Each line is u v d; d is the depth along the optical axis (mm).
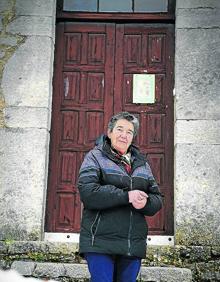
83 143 6098
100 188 3252
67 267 4855
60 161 6055
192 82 5902
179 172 5656
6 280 4191
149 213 3369
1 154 5750
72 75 6270
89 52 6328
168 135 6070
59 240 5789
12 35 6105
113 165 3398
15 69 5992
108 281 3236
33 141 5781
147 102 6168
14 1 6199
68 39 6367
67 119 6160
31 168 5715
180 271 4789
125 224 3275
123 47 6332
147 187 3475
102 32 6367
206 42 6016
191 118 5793
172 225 5852
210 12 6098
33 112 5859
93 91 6227
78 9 6449
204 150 5695
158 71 6250
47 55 6039
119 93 6211
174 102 6008
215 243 5465
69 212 5941
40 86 5945
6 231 5570
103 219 3264
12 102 5891
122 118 3484
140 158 3537
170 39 6336
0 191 5660
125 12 6402
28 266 4879
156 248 5250
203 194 5590
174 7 6379
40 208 5629
